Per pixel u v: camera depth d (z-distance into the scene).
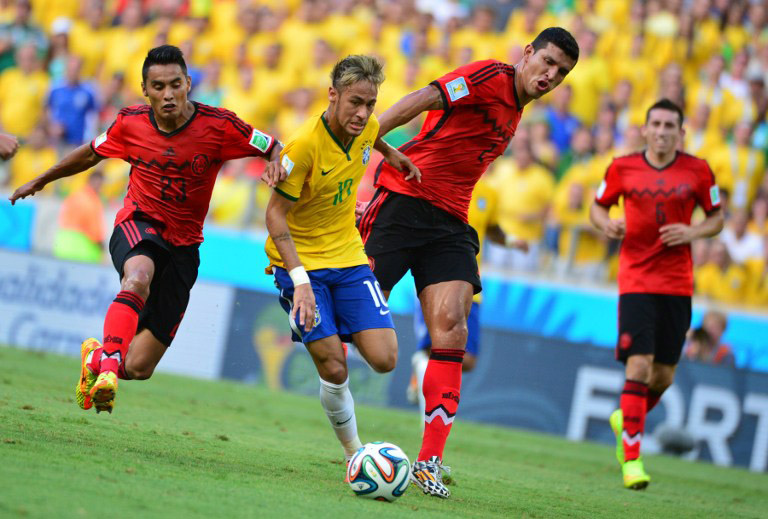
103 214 46.69
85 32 57.38
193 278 19.38
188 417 26.03
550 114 50.72
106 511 11.65
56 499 11.87
